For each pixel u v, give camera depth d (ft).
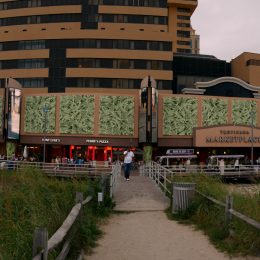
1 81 225.76
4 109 169.17
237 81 193.16
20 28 239.09
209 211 40.01
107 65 216.33
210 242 32.55
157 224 40.73
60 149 178.60
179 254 29.17
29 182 41.22
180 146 171.73
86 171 110.83
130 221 42.47
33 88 220.23
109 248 30.73
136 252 29.68
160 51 218.18
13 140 171.12
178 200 44.78
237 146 172.04
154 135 162.40
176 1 360.07
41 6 238.27
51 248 19.27
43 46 222.69
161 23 234.58
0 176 43.39
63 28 233.76
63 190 44.09
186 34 367.86
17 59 224.94
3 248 20.98
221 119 175.11
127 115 170.30
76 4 235.40
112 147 173.78
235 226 31.40
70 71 216.33
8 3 244.63
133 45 218.79
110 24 232.73
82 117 170.09
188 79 242.58
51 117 172.04
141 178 83.92
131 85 214.90
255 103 179.42
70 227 25.68
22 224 25.54
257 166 131.23
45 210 30.25
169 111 171.83
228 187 52.08
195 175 59.93
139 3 235.40
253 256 27.66
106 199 50.01
